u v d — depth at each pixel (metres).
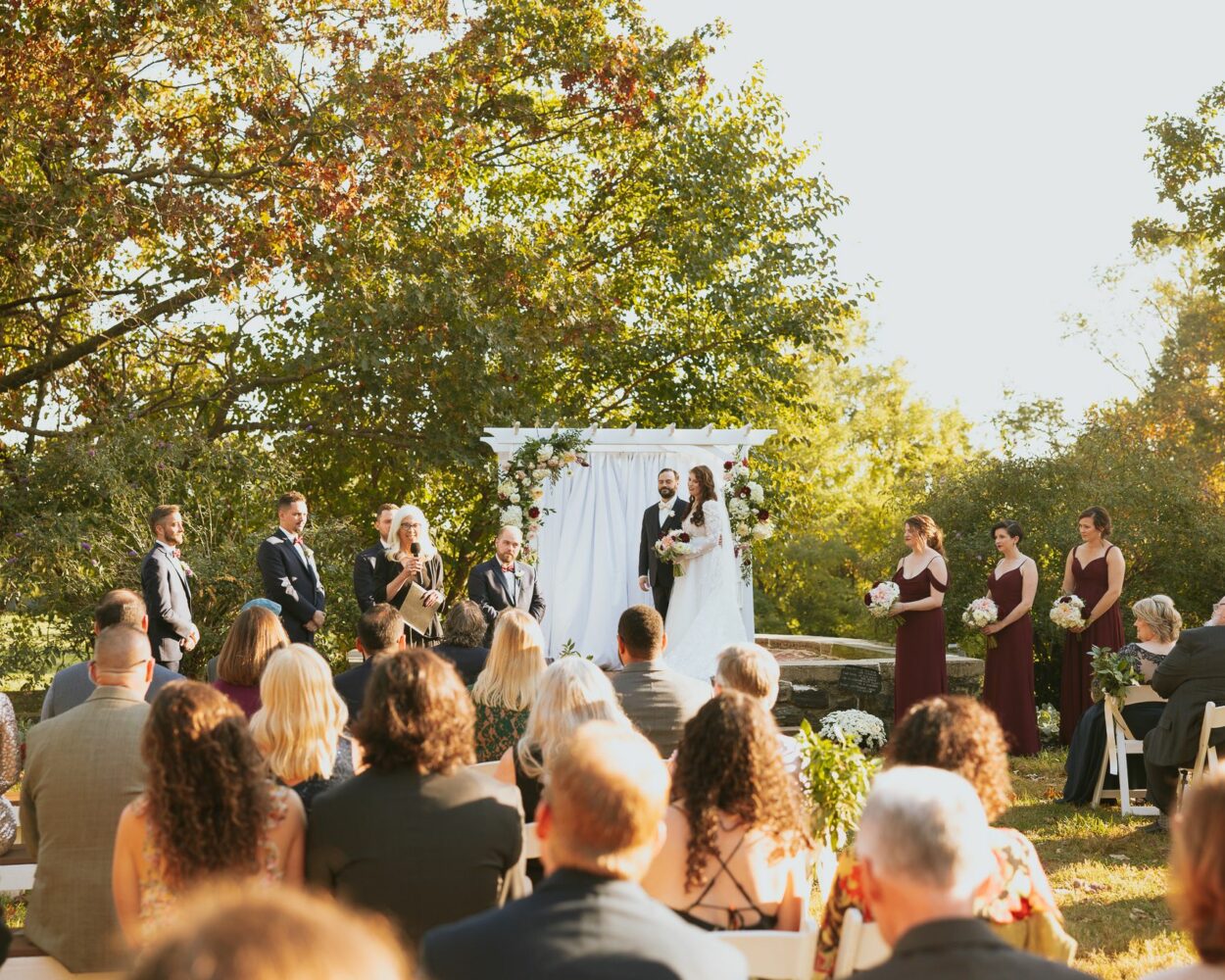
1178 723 6.55
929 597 9.24
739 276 16.92
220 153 13.51
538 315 14.34
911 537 9.35
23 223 11.75
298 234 12.84
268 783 2.82
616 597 10.29
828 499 33.84
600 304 14.88
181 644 7.71
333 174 12.71
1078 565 9.56
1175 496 12.71
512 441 10.42
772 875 2.96
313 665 3.38
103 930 3.33
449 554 17.59
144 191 12.77
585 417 16.33
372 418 14.77
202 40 12.41
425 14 13.94
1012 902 2.85
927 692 9.25
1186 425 28.81
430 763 2.93
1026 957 1.83
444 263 14.05
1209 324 29.98
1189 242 23.05
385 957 0.81
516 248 14.43
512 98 15.38
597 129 16.19
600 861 2.01
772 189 16.83
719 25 15.59
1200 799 1.83
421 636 8.18
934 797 1.95
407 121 12.83
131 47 12.54
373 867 2.82
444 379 14.03
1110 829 6.93
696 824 2.93
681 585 9.70
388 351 13.83
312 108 13.21
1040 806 7.62
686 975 1.90
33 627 11.60
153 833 2.72
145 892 2.74
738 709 3.01
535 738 3.84
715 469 10.47
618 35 15.03
